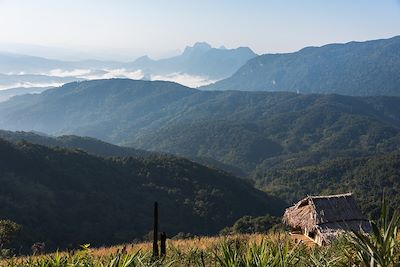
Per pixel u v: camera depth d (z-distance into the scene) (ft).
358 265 12.03
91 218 212.23
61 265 14.37
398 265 11.09
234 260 12.34
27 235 145.07
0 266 18.07
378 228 11.25
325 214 69.36
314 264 13.34
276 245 13.26
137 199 260.01
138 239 175.32
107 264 13.52
